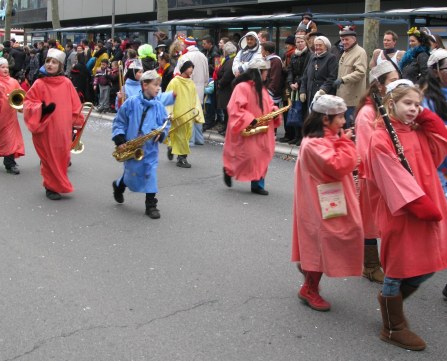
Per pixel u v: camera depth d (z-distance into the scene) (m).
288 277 5.14
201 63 11.85
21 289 4.81
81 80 16.70
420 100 3.81
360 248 4.27
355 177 4.96
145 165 6.73
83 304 4.55
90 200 7.53
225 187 8.30
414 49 7.81
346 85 9.41
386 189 3.72
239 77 7.71
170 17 26.84
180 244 5.94
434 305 4.62
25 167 9.47
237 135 7.71
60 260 5.46
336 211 4.16
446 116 5.04
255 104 7.61
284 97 10.91
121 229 6.38
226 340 4.03
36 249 5.75
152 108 6.76
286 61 11.25
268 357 3.82
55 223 6.57
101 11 30.36
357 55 9.42
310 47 10.34
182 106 9.39
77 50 16.86
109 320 4.29
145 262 5.44
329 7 20.33
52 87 7.33
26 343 3.95
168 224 6.58
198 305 4.56
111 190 8.05
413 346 3.91
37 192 7.89
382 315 4.02
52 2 26.27
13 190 7.98
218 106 11.84
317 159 4.09
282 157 10.33
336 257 4.24
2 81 8.85
